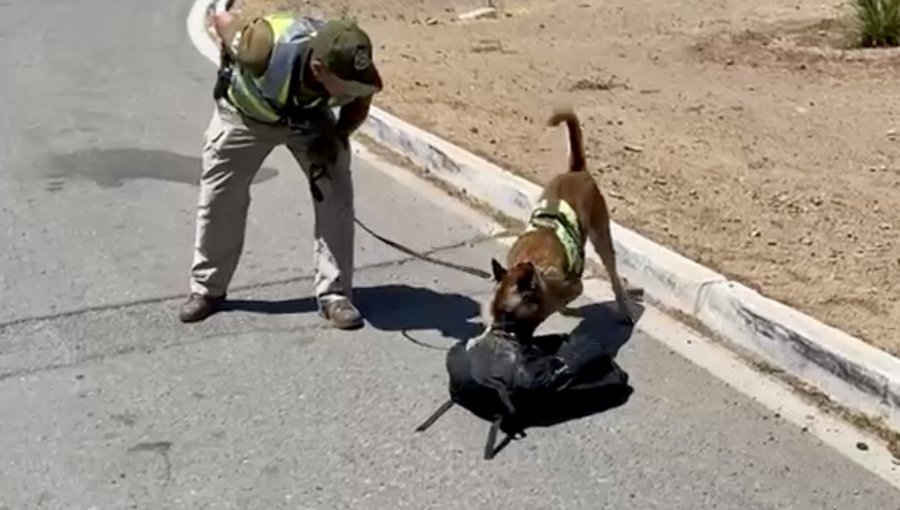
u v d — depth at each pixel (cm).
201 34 1459
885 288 636
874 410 528
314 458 511
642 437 522
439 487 488
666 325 628
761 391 558
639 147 900
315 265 649
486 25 1451
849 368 538
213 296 648
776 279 649
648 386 564
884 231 723
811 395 552
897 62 1132
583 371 538
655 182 820
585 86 1095
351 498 482
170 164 936
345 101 593
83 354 606
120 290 686
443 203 833
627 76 1132
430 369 587
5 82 1216
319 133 610
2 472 502
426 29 1439
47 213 821
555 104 991
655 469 498
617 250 685
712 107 1010
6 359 602
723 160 867
